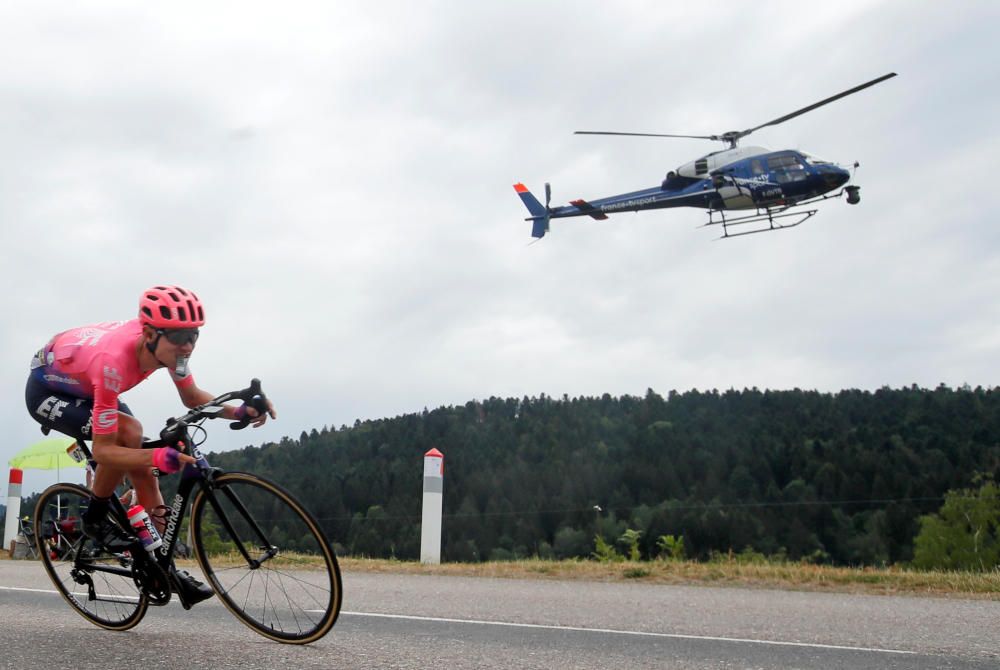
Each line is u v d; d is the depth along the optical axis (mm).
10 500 11391
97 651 3332
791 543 72000
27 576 6375
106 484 3625
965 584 6047
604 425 102500
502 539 75938
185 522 3650
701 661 3379
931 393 107812
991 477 45375
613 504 83688
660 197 23547
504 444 92875
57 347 3646
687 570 6934
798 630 4156
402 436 79938
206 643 3521
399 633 3926
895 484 79938
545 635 3938
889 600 5375
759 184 21453
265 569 3525
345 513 63094
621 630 4109
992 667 3352
